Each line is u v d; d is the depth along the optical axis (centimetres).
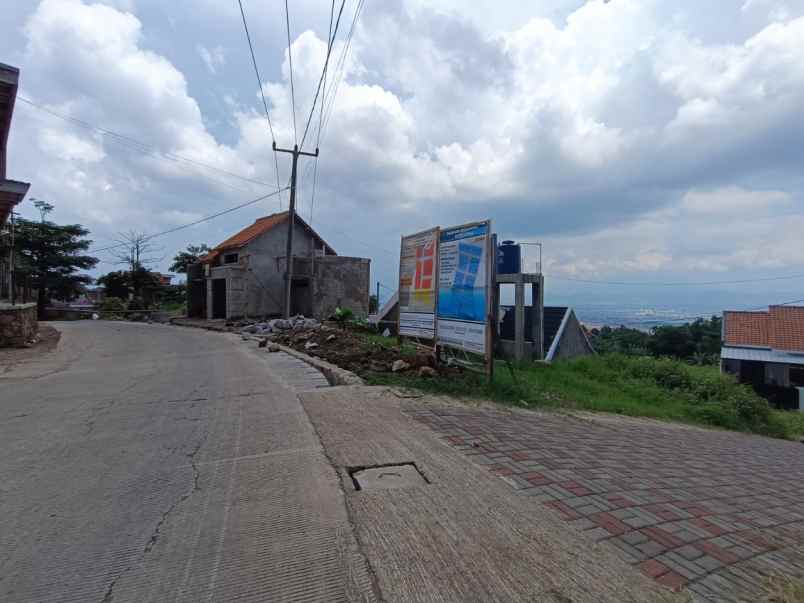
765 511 345
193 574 228
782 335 2189
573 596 205
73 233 3600
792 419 1182
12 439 457
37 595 212
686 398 1079
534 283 1449
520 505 298
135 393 686
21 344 1433
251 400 619
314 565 234
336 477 343
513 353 1442
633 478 378
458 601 202
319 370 852
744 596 210
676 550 252
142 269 3872
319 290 2258
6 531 272
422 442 428
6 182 948
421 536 257
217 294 2528
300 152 1977
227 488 331
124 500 313
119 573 229
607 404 817
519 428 514
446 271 823
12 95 880
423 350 903
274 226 2348
